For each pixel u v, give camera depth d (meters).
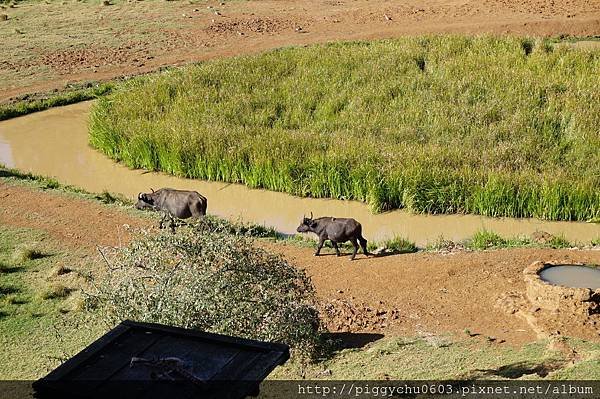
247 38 71.38
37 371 20.38
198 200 31.27
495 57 52.94
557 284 22.64
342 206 35.97
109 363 10.92
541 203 33.19
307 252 29.64
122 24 77.69
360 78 50.75
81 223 32.44
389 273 26.73
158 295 19.00
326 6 82.50
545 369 18.03
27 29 76.56
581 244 29.77
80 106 55.88
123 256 21.72
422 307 23.69
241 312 18.92
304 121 45.69
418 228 33.22
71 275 26.73
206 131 41.97
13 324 23.52
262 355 10.80
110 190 39.28
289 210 36.06
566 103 42.81
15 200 35.75
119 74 61.88
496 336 21.03
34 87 59.12
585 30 68.31
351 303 24.17
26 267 28.02
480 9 76.38
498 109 43.59
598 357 17.94
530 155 38.25
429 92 47.03
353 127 43.34
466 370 18.30
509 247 29.17
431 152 37.47
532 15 72.88
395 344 20.69
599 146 38.53
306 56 56.25
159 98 49.47
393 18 75.62
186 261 20.06
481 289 24.73
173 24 77.00
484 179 34.56
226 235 21.09
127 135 43.50
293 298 20.75
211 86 51.25
